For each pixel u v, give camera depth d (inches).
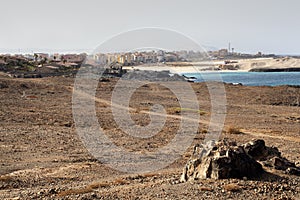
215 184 485.1
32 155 850.1
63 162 783.7
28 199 479.8
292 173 531.2
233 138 1132.5
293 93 2605.8
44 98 2128.4
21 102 1894.7
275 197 447.5
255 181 494.6
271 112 1857.8
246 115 1715.1
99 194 486.0
